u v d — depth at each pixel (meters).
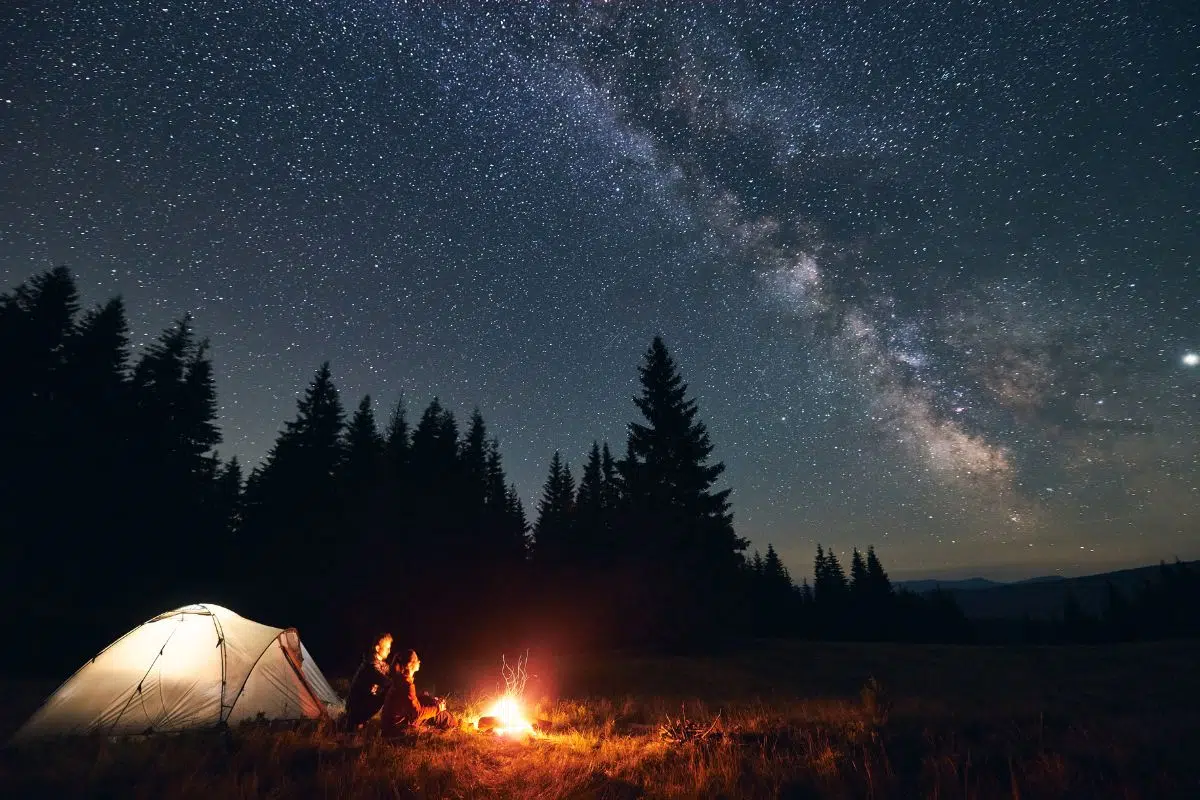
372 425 45.44
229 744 7.28
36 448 29.70
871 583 69.75
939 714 9.11
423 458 44.03
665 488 34.69
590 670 22.12
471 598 38.69
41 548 29.00
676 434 35.81
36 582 28.23
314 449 40.84
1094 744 6.74
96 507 31.06
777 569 67.81
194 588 34.62
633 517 34.22
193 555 35.66
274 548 37.00
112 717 8.46
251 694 9.23
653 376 37.34
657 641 31.16
